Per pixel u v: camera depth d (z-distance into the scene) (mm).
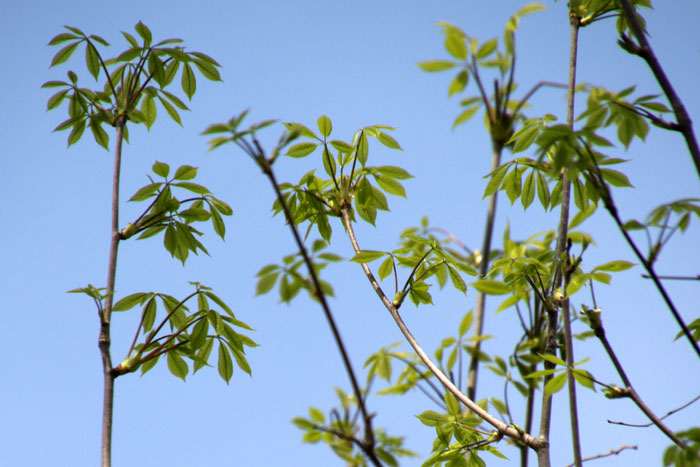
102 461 3555
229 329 3791
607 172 3631
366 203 3807
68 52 3842
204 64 3854
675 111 3541
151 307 3783
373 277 3738
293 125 3746
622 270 3621
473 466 3746
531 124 3826
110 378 3611
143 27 3807
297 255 3641
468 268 3729
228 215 3812
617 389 3535
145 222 3736
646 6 3801
